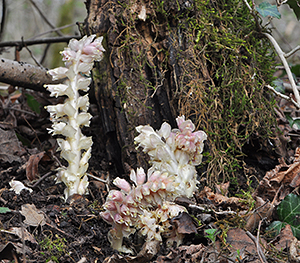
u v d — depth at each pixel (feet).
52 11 20.63
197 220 4.69
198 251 4.41
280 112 7.11
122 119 6.25
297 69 9.30
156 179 4.32
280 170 5.63
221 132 6.21
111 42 6.21
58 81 7.36
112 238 4.55
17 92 11.09
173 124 6.25
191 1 6.05
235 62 6.22
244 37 6.55
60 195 5.65
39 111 8.27
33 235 4.52
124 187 4.40
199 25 6.08
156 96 6.20
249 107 6.30
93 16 6.51
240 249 4.45
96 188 6.16
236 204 5.28
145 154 6.23
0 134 6.90
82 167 5.27
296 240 4.59
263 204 5.00
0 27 11.53
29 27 20.48
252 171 6.47
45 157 7.06
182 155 4.80
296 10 6.86
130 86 6.18
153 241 4.46
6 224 4.59
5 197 5.34
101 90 6.54
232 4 6.57
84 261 4.32
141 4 6.14
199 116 5.98
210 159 6.03
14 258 4.17
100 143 7.33
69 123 5.23
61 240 4.53
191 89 5.95
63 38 9.64
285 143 6.64
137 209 4.35
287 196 5.17
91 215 5.04
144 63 6.15
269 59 6.88
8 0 17.54
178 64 6.01
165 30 6.13
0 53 10.21
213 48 6.22
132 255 4.60
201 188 5.98
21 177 6.48
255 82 6.40
